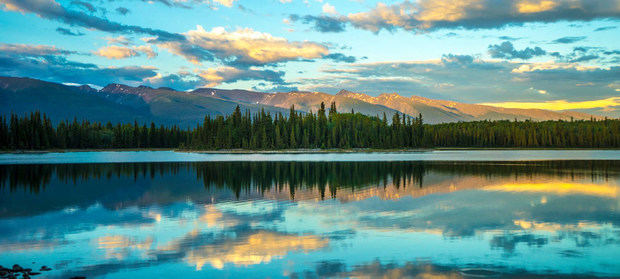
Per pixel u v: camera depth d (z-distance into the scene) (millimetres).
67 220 26234
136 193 39656
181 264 16859
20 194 39719
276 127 171125
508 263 16484
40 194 39594
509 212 27688
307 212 28297
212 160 108188
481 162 91875
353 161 99062
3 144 159750
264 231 22531
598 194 36719
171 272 15930
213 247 19359
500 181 49000
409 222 24516
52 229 23562
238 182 49531
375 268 16062
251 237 21172
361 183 47312
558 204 30953
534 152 167250
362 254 17922
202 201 34062
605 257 17172
